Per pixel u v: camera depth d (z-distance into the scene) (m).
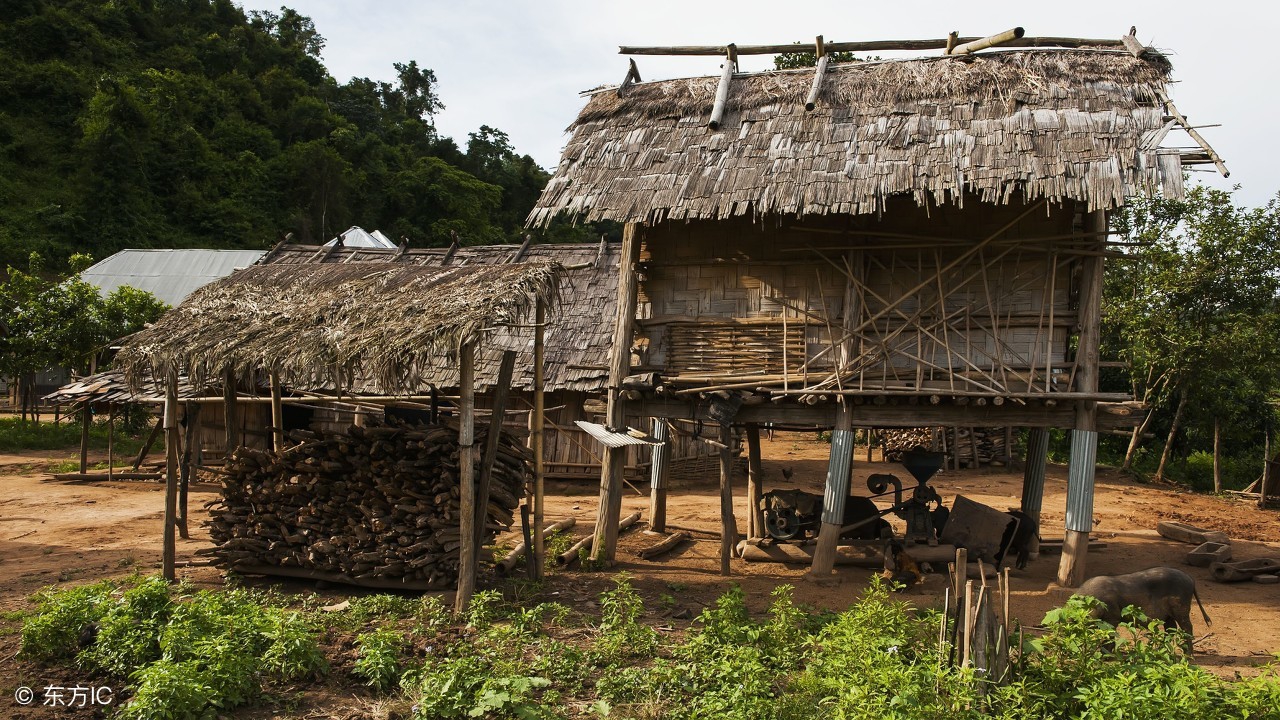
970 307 11.15
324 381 9.70
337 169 63.53
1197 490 23.03
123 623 7.37
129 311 26.62
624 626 8.13
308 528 10.05
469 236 65.38
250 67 76.81
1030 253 11.08
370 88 95.00
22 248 48.06
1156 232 21.69
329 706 6.75
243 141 65.12
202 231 57.44
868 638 6.96
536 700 6.75
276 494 10.29
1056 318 10.99
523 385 18.75
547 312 10.45
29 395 30.95
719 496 18.98
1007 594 6.40
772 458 26.23
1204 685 5.73
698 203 11.04
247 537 10.39
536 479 10.57
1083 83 11.17
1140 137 10.20
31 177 54.12
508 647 7.76
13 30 64.06
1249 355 20.52
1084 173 9.99
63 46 65.50
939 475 22.50
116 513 15.20
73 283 26.66
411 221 67.12
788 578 11.33
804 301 11.75
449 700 6.52
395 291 9.88
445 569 9.59
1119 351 23.78
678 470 20.41
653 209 11.20
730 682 6.73
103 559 11.61
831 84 12.34
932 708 5.64
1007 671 6.32
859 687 5.98
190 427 12.91
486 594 8.91
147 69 68.06
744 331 11.91
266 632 7.45
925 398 11.07
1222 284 20.95
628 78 13.66
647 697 6.71
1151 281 21.67
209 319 10.27
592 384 18.34
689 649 7.55
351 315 9.46
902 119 11.43
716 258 12.12
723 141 11.93
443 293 9.35
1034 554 12.77
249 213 59.66
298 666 7.10
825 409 11.57
